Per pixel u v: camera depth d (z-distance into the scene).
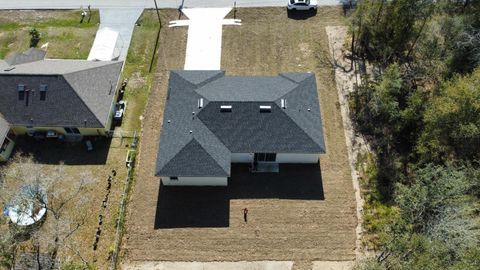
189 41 53.62
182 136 41.09
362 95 47.97
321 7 56.41
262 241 38.88
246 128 41.50
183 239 39.12
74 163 43.94
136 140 45.22
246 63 51.47
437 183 34.59
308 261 37.84
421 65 49.38
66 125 43.66
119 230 39.72
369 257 36.00
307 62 51.44
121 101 47.97
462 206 34.16
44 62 48.84
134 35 54.47
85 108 43.91
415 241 31.03
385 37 50.06
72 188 42.28
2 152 43.03
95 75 46.44
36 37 54.34
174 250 38.59
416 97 44.03
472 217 35.03
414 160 43.47
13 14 57.25
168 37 54.12
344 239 38.88
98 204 41.34
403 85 47.91
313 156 42.25
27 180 39.62
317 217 40.09
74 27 55.47
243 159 42.84
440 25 47.44
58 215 38.00
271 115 41.81
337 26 54.66
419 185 35.94
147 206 41.06
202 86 44.59
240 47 52.94
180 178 40.88
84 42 53.81
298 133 41.31
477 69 40.62
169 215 40.47
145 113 47.41
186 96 43.84
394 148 44.41
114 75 47.47
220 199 41.22
